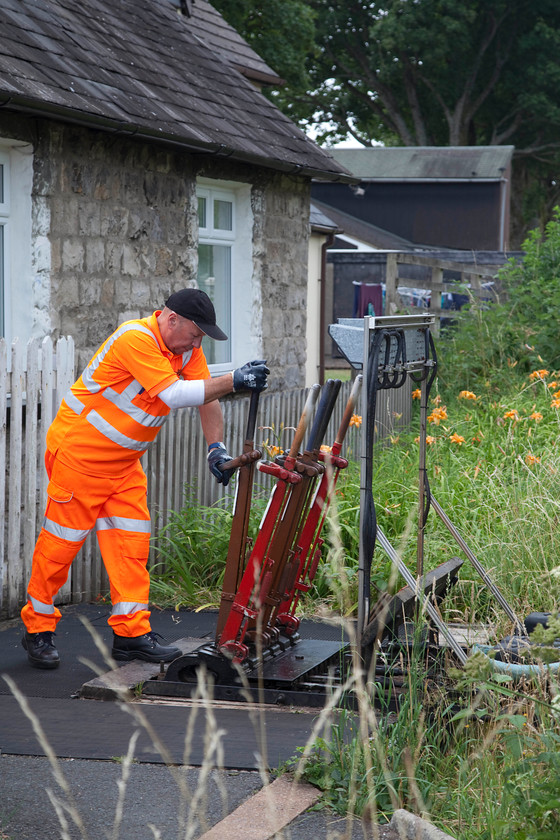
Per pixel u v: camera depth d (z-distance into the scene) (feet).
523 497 22.15
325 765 11.45
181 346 15.52
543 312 43.04
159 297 28.78
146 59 30.73
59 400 20.54
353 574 18.40
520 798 10.23
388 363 14.32
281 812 10.71
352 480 24.64
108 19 31.27
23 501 20.33
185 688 14.69
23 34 25.11
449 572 16.84
